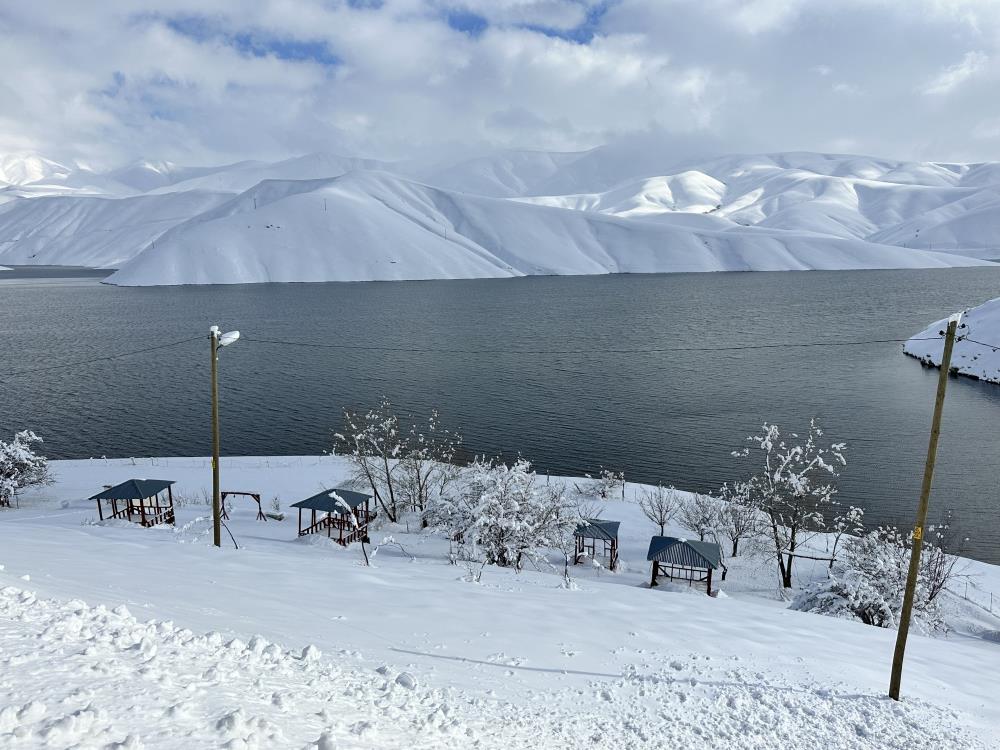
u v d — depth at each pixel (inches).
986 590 1384.1
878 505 1967.3
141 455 2498.8
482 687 420.8
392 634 525.7
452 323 6510.8
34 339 5546.3
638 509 1900.8
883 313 6550.2
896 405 3125.0
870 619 1114.1
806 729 442.0
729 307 7539.4
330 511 1379.2
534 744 330.3
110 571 590.6
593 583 1010.1
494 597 732.0
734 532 1611.7
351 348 5024.6
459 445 2605.8
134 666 273.6
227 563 748.6
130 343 5305.1
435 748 281.4
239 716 226.5
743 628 732.7
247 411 3159.5
